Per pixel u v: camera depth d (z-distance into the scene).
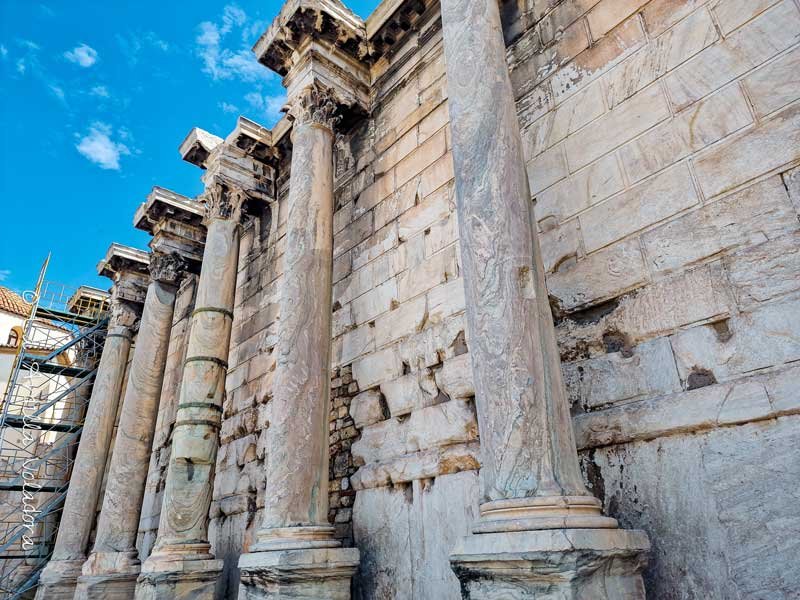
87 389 19.91
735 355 4.54
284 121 12.16
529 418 4.45
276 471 7.09
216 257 11.59
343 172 10.44
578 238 5.99
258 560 6.40
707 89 5.30
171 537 9.19
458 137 5.88
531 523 3.99
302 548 6.42
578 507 4.13
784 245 4.48
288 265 8.45
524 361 4.64
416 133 8.97
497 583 3.98
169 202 14.48
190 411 10.18
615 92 6.12
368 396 8.11
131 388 13.59
